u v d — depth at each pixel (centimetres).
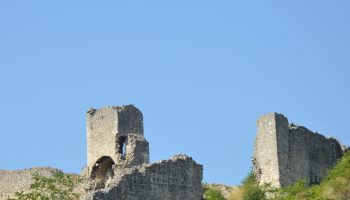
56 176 10994
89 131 12669
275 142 12200
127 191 9512
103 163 12550
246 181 12319
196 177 10188
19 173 12406
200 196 10181
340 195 11050
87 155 12638
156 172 9819
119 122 12475
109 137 12494
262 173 12231
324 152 12862
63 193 10644
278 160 12156
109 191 9375
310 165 12575
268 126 12288
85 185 11312
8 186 12419
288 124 12450
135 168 9712
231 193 12212
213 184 12475
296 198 11362
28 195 10669
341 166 12162
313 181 12525
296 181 12288
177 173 10000
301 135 12569
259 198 11800
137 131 12550
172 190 9900
